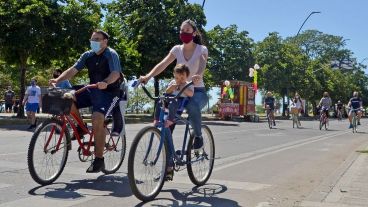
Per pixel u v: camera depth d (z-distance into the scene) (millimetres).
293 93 57656
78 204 5352
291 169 8531
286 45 56250
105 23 29438
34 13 23219
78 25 25219
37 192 5875
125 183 6652
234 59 52219
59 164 6551
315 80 59281
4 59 27625
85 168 7812
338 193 6148
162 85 43312
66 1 25984
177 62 6352
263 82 53750
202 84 6305
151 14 33719
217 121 32375
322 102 24312
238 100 35406
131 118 31891
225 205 5512
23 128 17750
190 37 6188
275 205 5539
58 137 6449
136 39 33625
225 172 7957
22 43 23641
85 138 6762
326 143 14719
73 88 6609
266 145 13469
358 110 22484
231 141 14531
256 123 30625
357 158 9859
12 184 6305
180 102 6039
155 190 5695
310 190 6500
